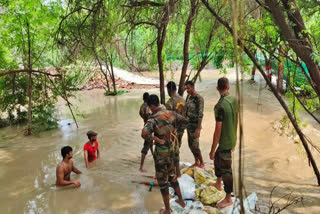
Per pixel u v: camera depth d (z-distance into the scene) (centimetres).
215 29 675
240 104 175
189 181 463
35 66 1034
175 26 827
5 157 698
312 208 404
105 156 677
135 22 695
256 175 539
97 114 1167
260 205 414
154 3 604
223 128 389
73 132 912
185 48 701
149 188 497
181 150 697
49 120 988
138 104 1352
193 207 405
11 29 932
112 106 1328
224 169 396
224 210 386
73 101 1484
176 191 409
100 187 510
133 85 1934
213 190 432
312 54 348
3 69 990
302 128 791
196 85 1775
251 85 1370
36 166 638
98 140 810
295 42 347
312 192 462
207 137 796
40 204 458
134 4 608
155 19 682
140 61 873
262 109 1025
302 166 584
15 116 1154
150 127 390
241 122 177
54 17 905
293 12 364
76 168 569
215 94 1393
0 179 566
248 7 421
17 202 468
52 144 797
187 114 530
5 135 905
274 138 755
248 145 715
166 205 396
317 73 360
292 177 534
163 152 392
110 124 991
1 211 441
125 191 490
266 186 491
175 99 524
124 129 917
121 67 2339
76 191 498
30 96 898
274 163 595
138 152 699
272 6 345
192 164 582
